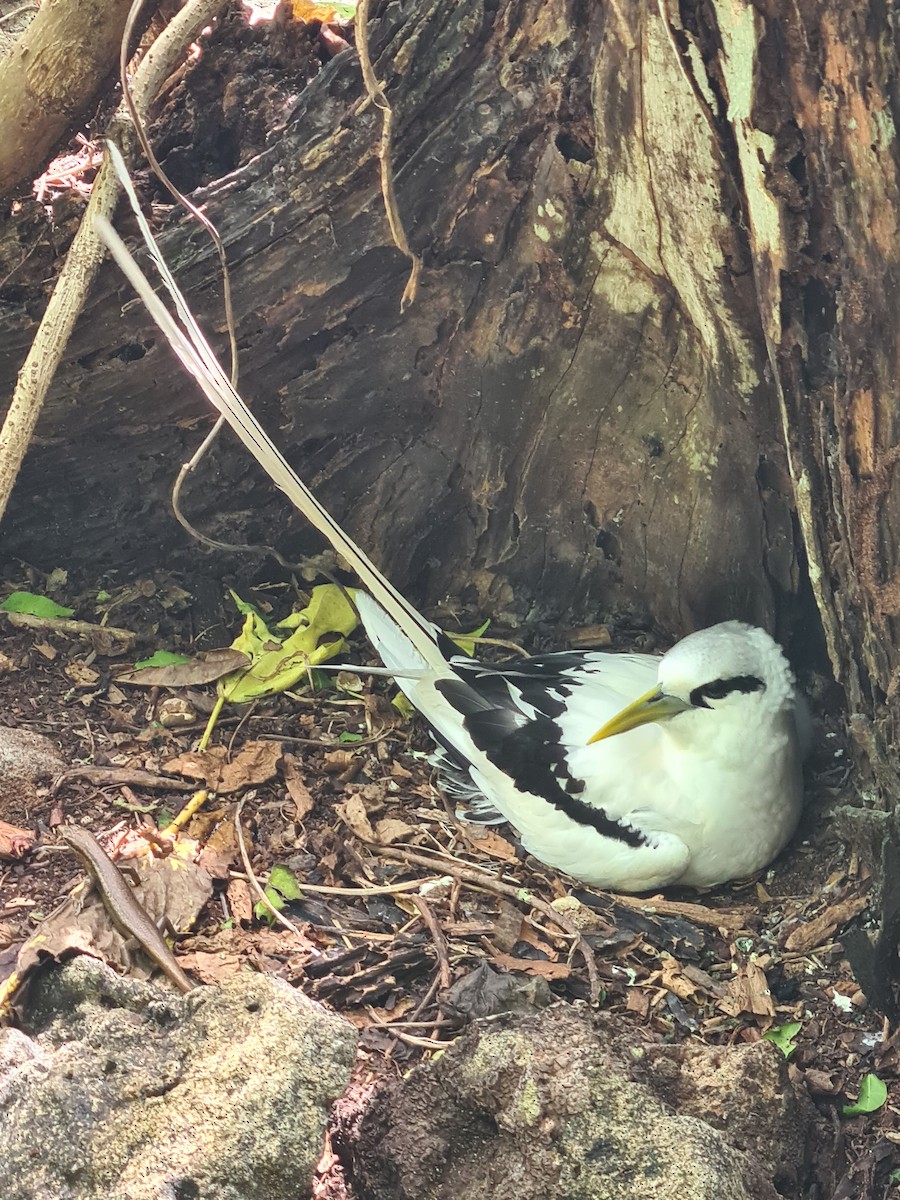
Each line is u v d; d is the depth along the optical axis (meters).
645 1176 0.44
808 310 0.55
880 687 0.58
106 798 0.64
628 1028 0.50
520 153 0.65
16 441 0.65
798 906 0.62
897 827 0.56
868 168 0.49
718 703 0.61
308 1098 0.44
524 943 0.58
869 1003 0.56
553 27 0.61
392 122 0.65
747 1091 0.48
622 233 0.64
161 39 0.62
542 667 0.69
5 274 0.70
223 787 0.66
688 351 0.68
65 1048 0.46
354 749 0.70
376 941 0.58
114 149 0.56
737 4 0.48
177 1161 0.43
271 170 0.67
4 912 0.57
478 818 0.67
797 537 0.69
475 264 0.70
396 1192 0.47
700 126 0.54
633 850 0.62
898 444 0.53
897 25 0.45
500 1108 0.46
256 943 0.57
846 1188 0.49
